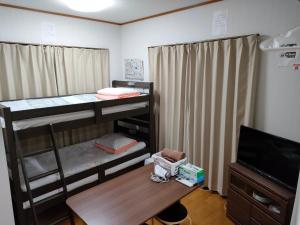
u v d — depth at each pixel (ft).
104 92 9.91
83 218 5.26
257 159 7.47
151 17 11.35
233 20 8.52
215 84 9.00
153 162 7.96
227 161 9.17
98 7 8.67
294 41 6.95
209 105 9.53
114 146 9.88
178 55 10.30
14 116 6.57
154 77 11.51
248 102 8.20
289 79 7.32
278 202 6.28
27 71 9.68
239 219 7.73
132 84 12.07
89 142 11.18
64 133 10.89
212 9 9.07
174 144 11.18
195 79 9.75
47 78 10.21
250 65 8.02
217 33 9.05
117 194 6.21
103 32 12.41
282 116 7.66
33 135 7.07
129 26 12.69
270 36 7.61
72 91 11.21
